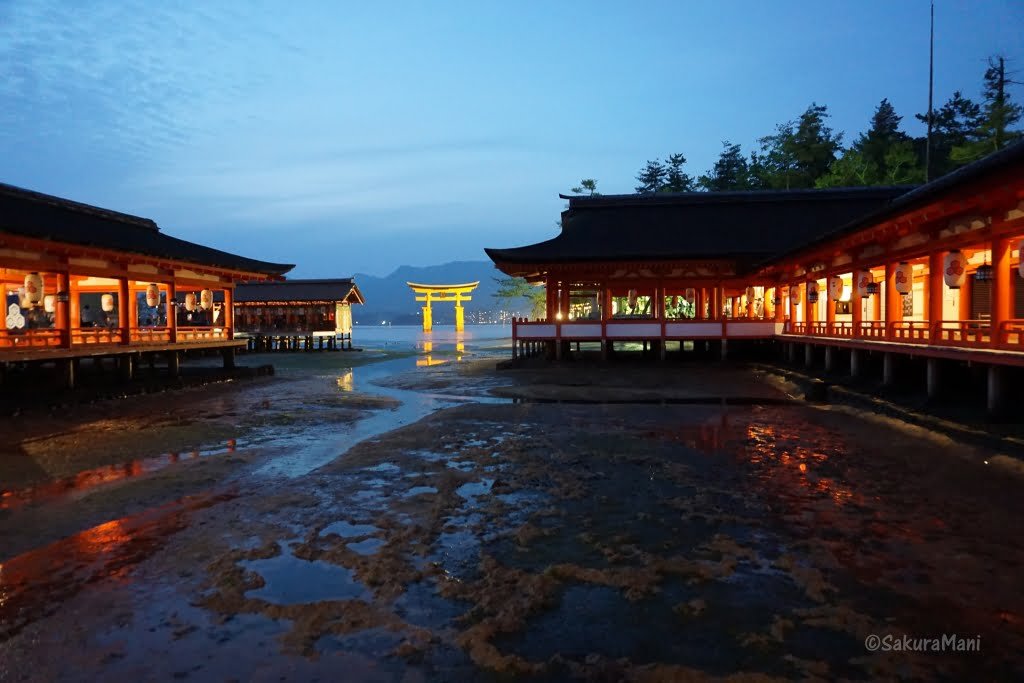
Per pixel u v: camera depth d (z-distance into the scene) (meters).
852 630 5.06
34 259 17.36
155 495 9.14
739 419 15.55
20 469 10.80
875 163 51.31
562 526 7.68
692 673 4.48
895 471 10.11
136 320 26.20
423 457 11.48
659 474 10.13
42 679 4.51
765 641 4.91
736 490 9.16
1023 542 6.93
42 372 22.02
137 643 5.00
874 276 23.66
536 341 34.06
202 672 4.58
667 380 24.62
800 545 6.94
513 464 10.88
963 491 8.88
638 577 6.13
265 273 29.50
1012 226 11.57
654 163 66.88
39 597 5.85
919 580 5.99
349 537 7.35
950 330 13.88
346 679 4.47
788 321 28.14
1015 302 16.72
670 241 30.88
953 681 4.34
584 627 5.18
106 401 18.89
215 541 7.25
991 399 12.18
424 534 7.40
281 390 23.56
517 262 29.41
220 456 11.80
